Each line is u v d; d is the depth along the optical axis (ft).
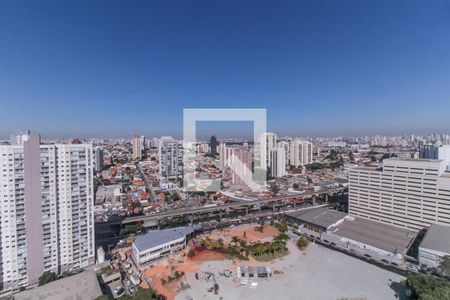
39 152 269.85
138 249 318.04
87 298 224.12
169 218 476.13
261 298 245.86
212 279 278.67
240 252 337.72
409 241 346.95
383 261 316.40
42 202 273.75
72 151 289.94
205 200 565.12
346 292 253.24
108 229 430.20
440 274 273.13
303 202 610.24
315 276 282.97
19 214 261.03
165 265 314.35
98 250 325.62
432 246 295.89
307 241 368.48
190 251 337.11
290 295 249.75
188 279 280.72
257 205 553.23
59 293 229.45
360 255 336.08
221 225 459.32
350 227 403.95
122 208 524.11
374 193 422.41
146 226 460.14
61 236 288.10
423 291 215.51
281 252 337.93
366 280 274.16
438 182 349.82
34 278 270.46
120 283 283.59
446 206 343.46
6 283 257.14
